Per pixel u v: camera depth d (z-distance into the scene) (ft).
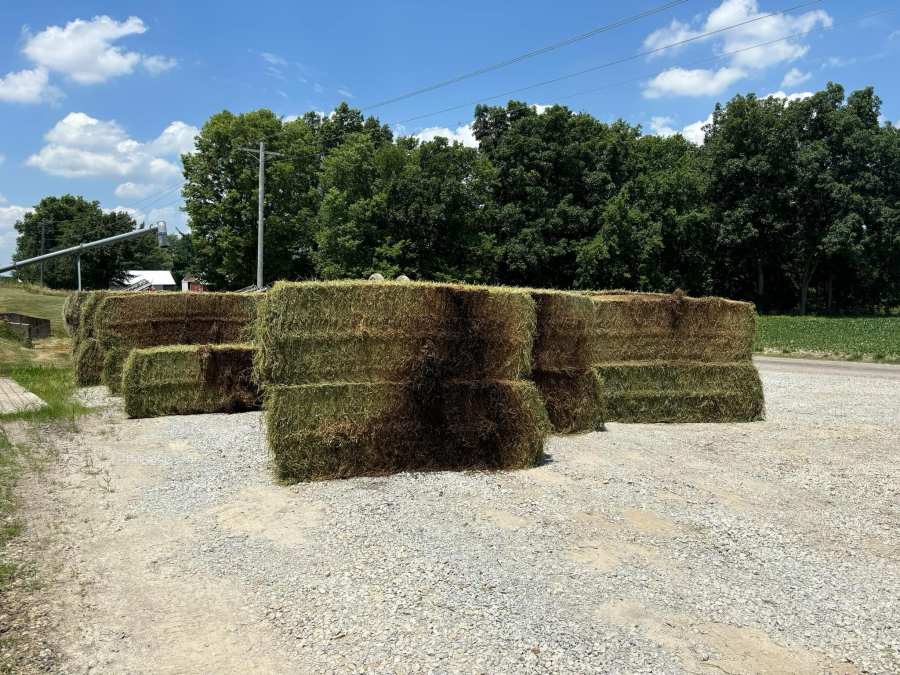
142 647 10.21
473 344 21.98
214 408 33.91
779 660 10.06
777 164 143.43
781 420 31.58
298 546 14.37
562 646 10.28
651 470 21.42
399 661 9.83
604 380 30.55
